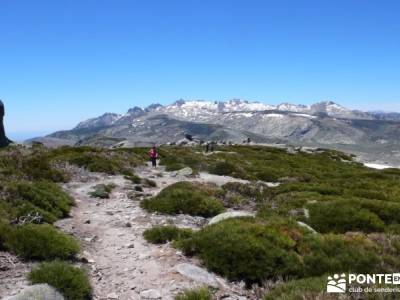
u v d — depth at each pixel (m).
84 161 32.75
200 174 36.91
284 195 24.20
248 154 67.31
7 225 12.01
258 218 15.03
